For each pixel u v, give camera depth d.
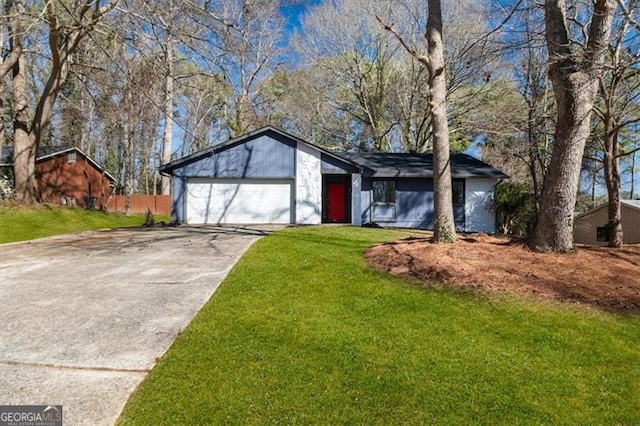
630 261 5.49
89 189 24.89
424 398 2.66
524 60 13.90
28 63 21.58
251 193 14.88
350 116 26.11
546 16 5.96
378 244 7.51
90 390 2.79
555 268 5.09
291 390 2.76
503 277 4.84
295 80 24.59
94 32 8.44
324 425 2.40
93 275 6.06
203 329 3.77
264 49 14.16
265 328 3.76
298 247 7.58
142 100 19.17
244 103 21.36
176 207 14.59
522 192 15.50
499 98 18.31
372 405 2.59
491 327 3.69
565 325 3.68
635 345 3.35
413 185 15.43
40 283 5.61
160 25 7.08
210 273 6.09
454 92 19.55
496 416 2.48
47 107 15.41
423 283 4.92
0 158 17.98
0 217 13.50
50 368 3.10
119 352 3.37
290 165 14.82
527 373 2.95
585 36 7.83
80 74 12.88
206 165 14.64
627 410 2.54
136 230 12.89
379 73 23.08
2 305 4.61
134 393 2.74
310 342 3.46
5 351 3.39
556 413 2.51
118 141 31.33
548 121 12.93
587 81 5.46
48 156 22.25
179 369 3.04
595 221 15.42
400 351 3.28
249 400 2.64
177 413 2.51
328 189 17.17
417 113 22.69
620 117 8.21
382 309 4.18
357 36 22.72
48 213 15.08
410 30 19.48
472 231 15.30
